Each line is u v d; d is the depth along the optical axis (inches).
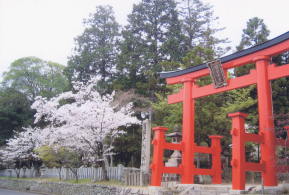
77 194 713.0
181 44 1165.7
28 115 1465.3
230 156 804.0
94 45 1280.8
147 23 1114.7
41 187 893.8
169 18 1178.6
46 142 892.6
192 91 575.2
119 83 1058.1
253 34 848.3
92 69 1222.9
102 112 688.4
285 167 450.6
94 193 653.9
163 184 585.6
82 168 871.7
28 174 1167.0
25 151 1136.8
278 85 764.6
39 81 1560.0
